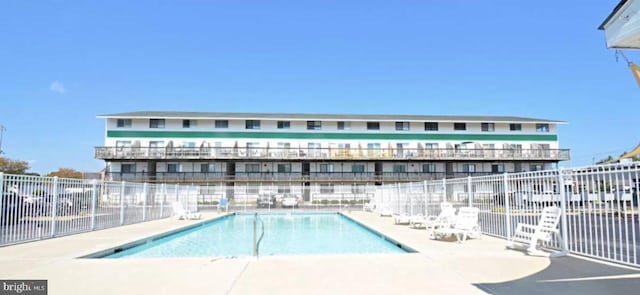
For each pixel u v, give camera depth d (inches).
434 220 561.0
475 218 432.8
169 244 542.9
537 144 1871.3
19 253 354.9
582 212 325.4
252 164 1733.5
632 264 276.2
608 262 294.2
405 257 318.3
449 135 1844.2
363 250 483.5
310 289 223.1
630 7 221.1
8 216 412.8
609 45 237.6
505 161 1770.4
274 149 1683.1
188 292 217.6
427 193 671.1
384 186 957.2
